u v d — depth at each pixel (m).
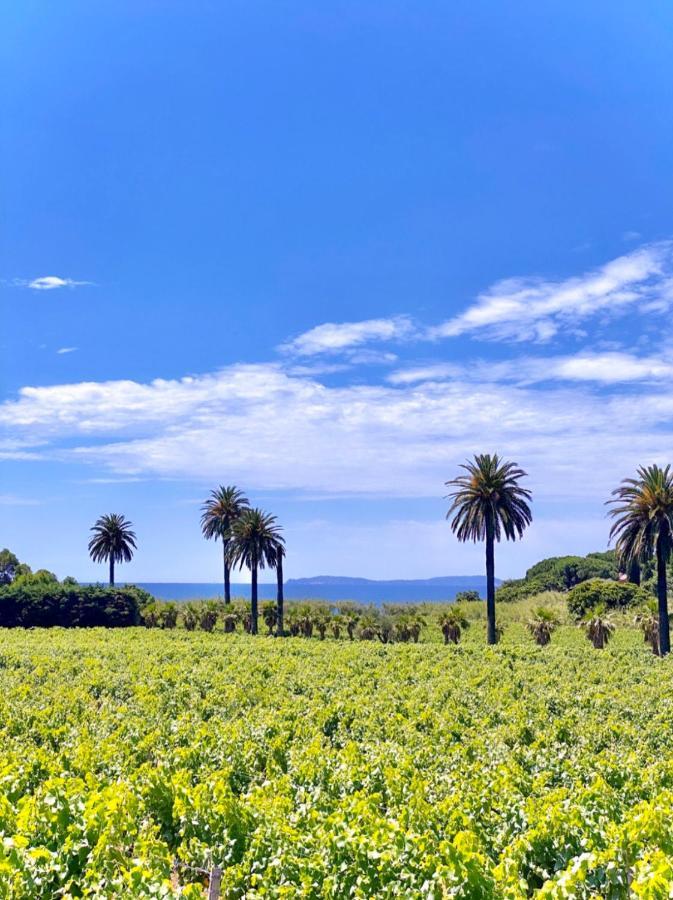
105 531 82.00
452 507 50.34
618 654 42.59
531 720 20.61
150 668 31.31
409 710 21.75
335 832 9.06
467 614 74.88
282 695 24.16
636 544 45.94
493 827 10.60
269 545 61.56
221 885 8.82
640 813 10.01
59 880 8.41
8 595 68.56
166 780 11.58
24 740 17.16
